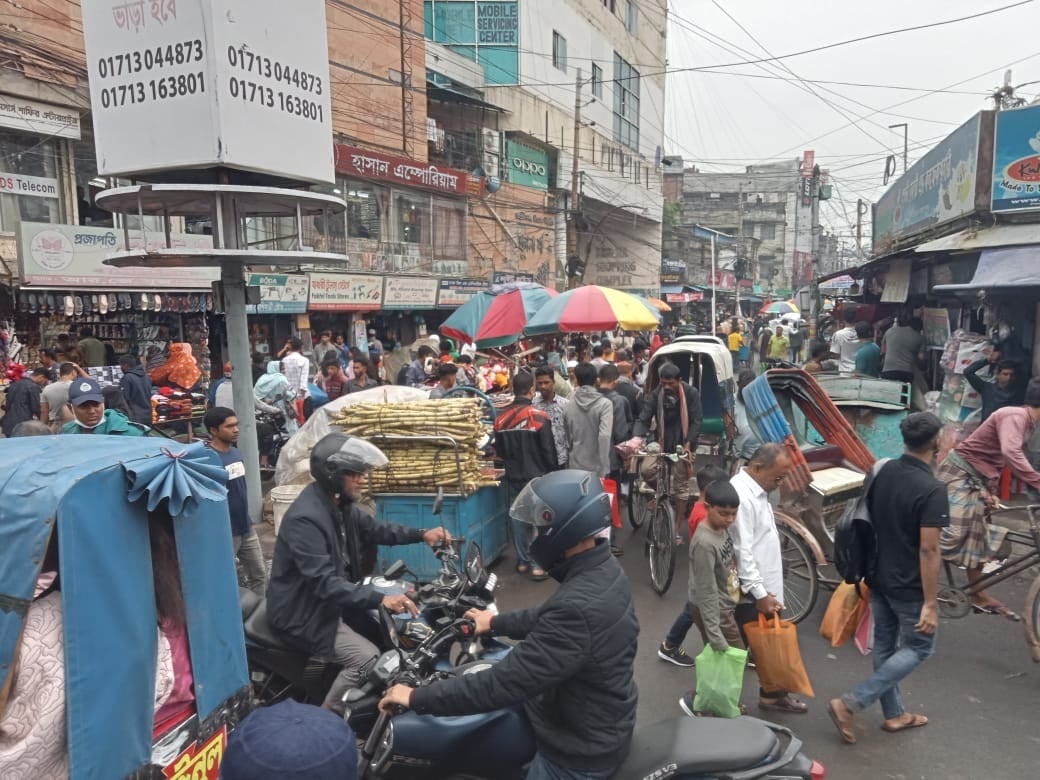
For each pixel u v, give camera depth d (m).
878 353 11.93
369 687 2.91
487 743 2.60
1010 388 8.44
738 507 3.95
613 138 35.66
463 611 3.17
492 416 7.23
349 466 3.43
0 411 9.93
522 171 27.66
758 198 56.09
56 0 11.85
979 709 4.28
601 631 2.29
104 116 4.84
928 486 3.76
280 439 9.95
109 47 4.73
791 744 2.57
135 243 12.02
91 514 2.16
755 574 4.05
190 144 4.66
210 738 2.63
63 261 11.11
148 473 2.29
